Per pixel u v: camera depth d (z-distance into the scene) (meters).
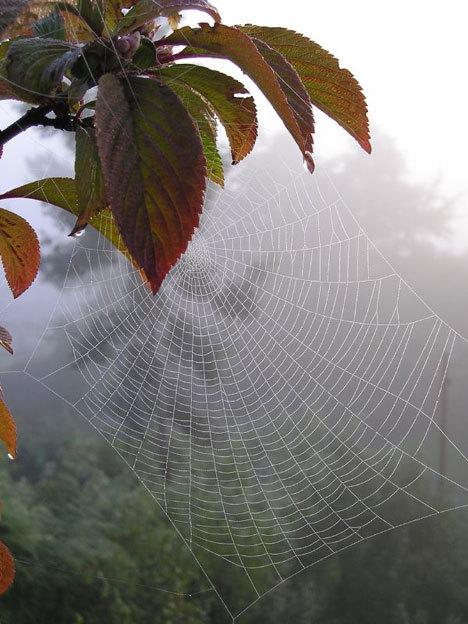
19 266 1.28
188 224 0.81
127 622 9.49
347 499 9.20
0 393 1.22
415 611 10.37
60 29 0.97
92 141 0.99
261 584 9.61
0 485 10.88
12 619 9.20
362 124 1.11
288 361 6.77
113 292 6.06
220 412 7.05
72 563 9.70
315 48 1.04
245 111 1.10
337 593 10.23
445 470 9.43
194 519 7.55
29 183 1.22
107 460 12.80
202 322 6.37
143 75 0.98
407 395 7.26
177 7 0.94
